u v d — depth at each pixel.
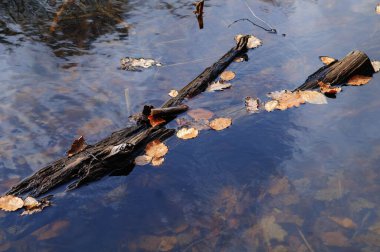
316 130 2.65
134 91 2.88
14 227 2.37
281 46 3.12
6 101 2.82
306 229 2.36
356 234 2.34
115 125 2.71
